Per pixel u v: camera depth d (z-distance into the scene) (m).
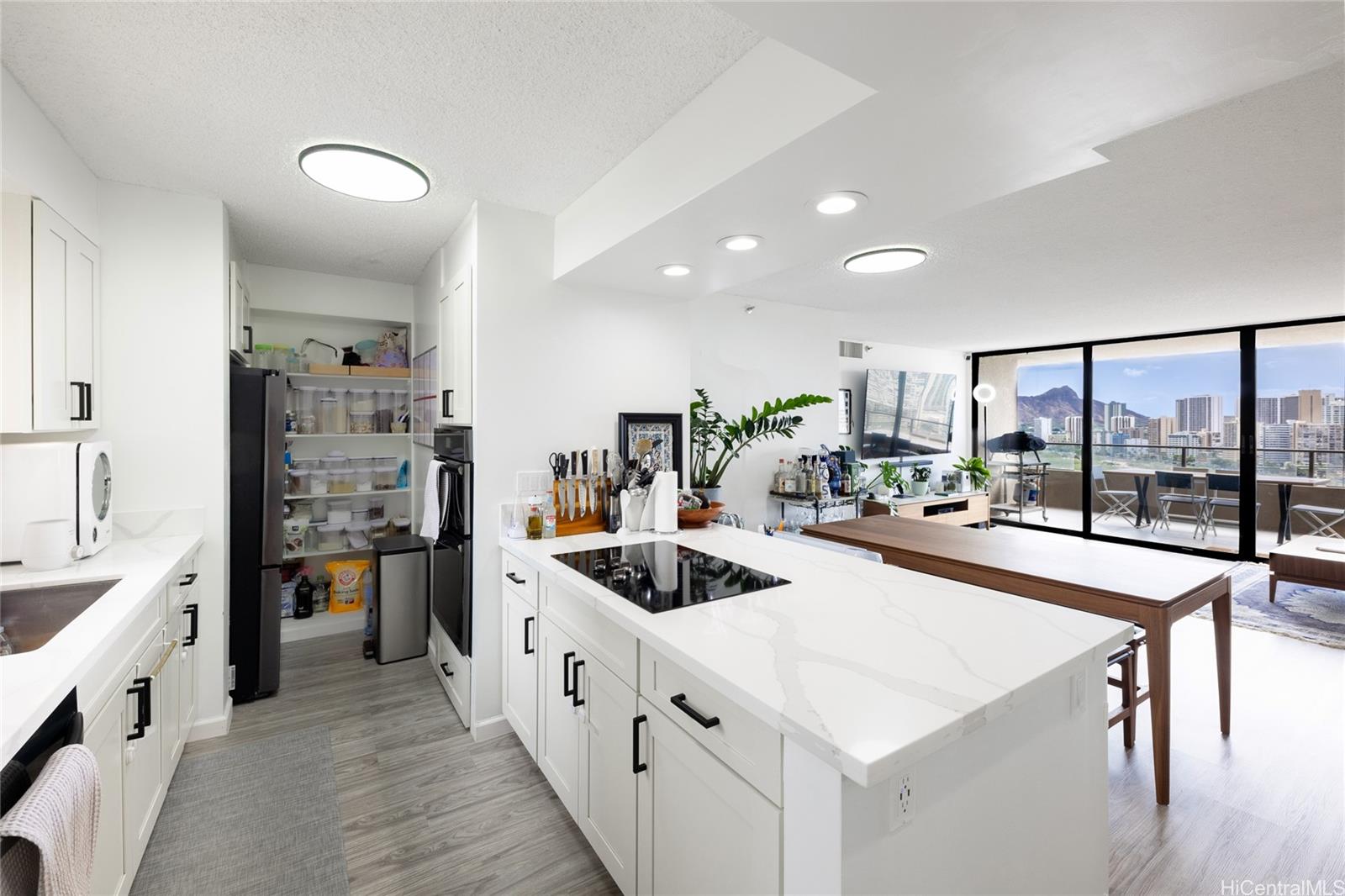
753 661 1.19
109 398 2.28
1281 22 0.96
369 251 3.18
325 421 3.75
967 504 6.72
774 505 4.81
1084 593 2.21
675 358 3.00
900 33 1.01
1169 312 4.89
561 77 1.59
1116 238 2.95
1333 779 2.22
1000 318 5.21
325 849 1.86
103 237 2.26
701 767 1.23
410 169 2.11
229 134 1.90
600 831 1.68
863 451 6.34
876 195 1.67
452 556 2.72
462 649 2.58
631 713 1.50
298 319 3.79
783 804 1.00
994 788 1.13
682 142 1.75
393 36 1.42
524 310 2.56
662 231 1.97
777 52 1.40
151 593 1.69
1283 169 2.15
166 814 2.00
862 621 1.44
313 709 2.76
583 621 1.78
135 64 1.53
